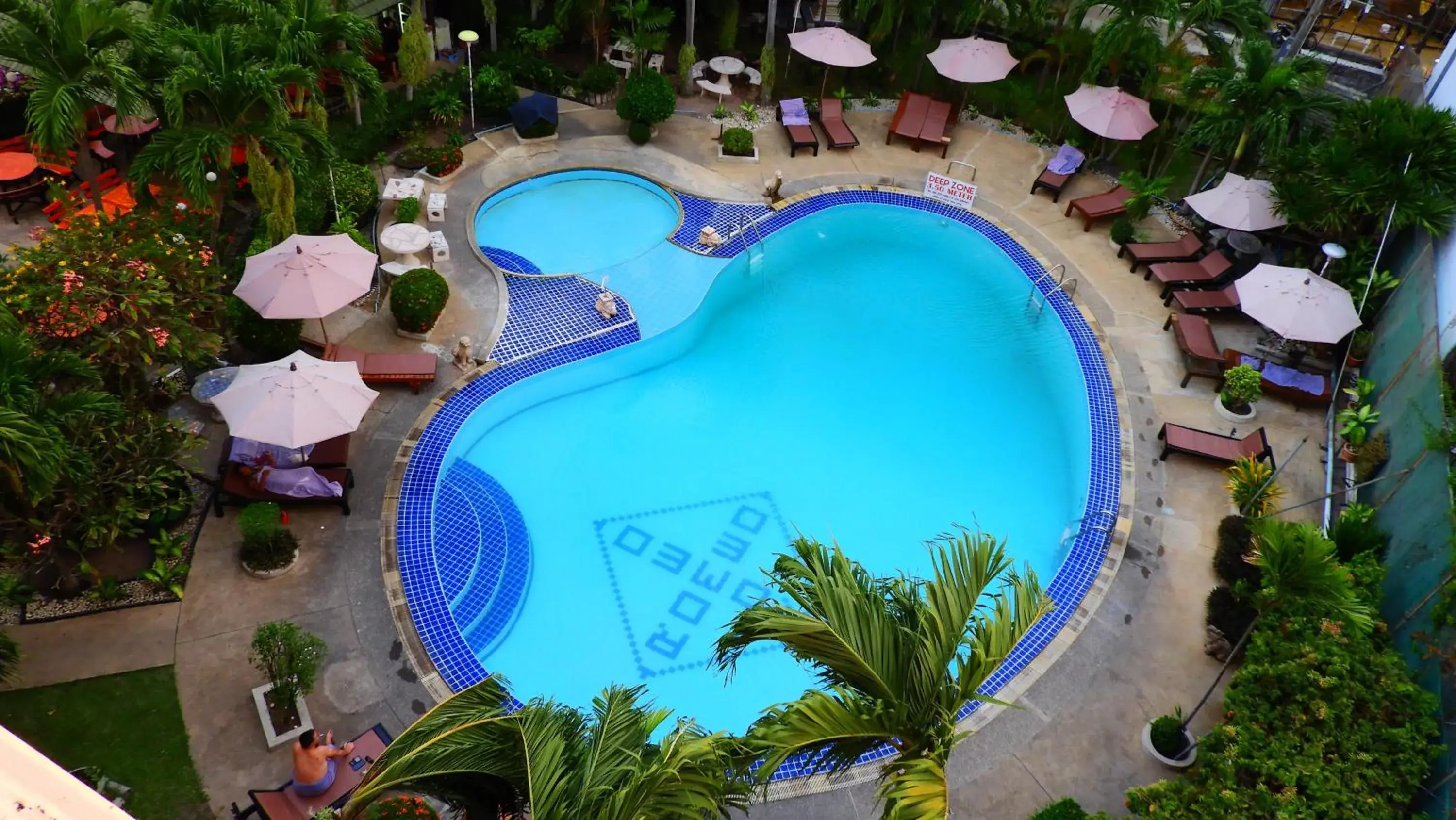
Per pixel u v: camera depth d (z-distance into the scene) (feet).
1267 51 78.48
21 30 58.23
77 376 48.70
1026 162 91.61
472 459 62.34
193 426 59.06
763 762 33.32
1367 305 71.77
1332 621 48.01
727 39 96.02
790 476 63.46
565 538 58.59
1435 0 90.22
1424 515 53.21
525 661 52.80
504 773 31.89
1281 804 41.42
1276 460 65.41
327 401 54.19
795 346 72.43
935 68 93.04
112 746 45.78
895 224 84.69
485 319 69.87
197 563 53.36
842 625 32.17
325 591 53.26
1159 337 74.49
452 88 86.84
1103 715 51.47
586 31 95.96
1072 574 58.18
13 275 50.90
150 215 60.29
